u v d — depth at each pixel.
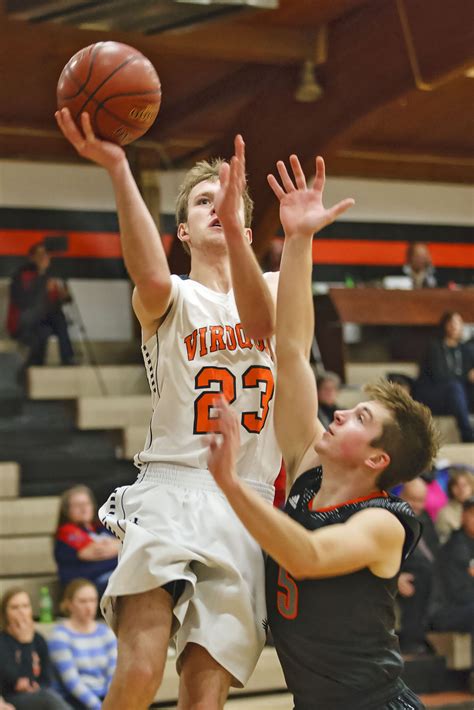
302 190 3.00
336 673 2.80
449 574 7.53
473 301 11.82
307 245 2.99
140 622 2.76
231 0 6.48
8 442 9.94
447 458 9.94
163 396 2.97
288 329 3.00
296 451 3.07
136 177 11.20
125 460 10.04
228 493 2.32
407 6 7.46
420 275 12.30
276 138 8.88
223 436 2.31
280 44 8.18
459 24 7.17
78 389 10.71
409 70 7.66
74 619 6.75
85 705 6.50
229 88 9.39
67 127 2.71
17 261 11.75
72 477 9.82
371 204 12.96
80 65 2.76
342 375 11.05
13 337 10.76
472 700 7.29
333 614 2.78
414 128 11.20
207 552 2.82
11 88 9.66
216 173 3.13
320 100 8.49
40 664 6.52
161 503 2.89
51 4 6.62
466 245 13.34
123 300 12.09
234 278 2.81
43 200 11.87
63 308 11.54
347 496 2.87
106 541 7.73
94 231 12.04
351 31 8.09
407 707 2.82
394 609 2.87
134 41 8.02
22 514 9.04
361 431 2.83
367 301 11.41
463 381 10.67
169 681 7.15
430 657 7.41
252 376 2.98
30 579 8.14
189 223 3.11
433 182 13.05
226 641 2.82
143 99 2.77
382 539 2.66
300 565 2.44
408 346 11.89
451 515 8.22
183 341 2.96
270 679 7.47
